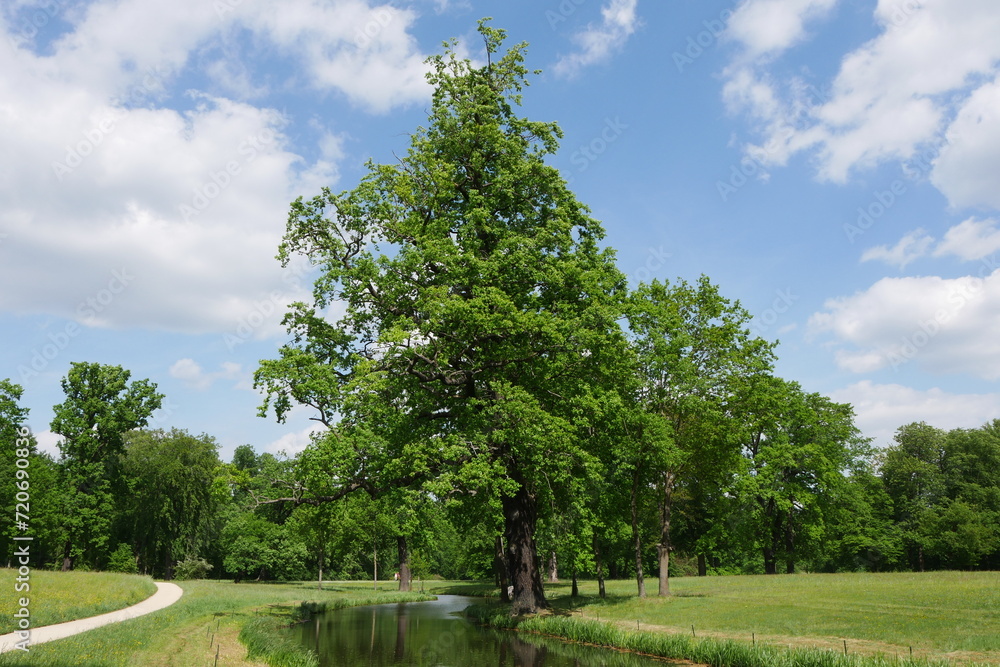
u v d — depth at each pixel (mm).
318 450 25859
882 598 26375
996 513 63094
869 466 60375
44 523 57562
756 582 40156
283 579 85250
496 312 27609
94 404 64750
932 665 15641
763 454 45094
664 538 34781
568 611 32125
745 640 21156
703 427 33469
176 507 69750
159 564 76688
